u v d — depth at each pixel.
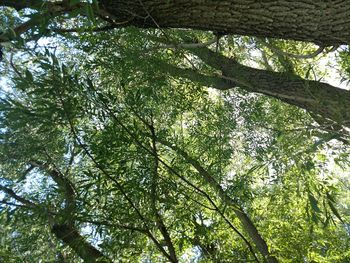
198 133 4.55
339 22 2.88
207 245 4.31
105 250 3.36
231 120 4.61
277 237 5.35
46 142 3.26
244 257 4.57
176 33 4.61
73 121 3.19
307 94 4.01
